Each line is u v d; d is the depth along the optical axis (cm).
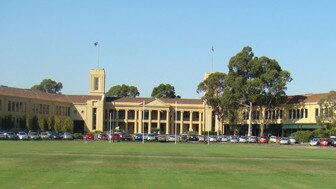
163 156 4756
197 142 11306
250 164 3981
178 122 18125
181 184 2473
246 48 14012
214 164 3872
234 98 13762
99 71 18175
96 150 5625
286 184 2591
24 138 10169
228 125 16862
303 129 13375
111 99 17988
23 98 14388
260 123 14875
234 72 14088
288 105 14012
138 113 17838
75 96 17412
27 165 3322
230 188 2359
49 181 2455
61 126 15188
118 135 10631
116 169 3166
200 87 15412
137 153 5166
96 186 2308
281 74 13575
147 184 2434
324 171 3481
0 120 13188
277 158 4916
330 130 11281
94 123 16938
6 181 2420
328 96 11612
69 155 4544
